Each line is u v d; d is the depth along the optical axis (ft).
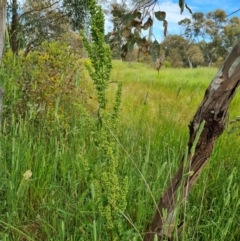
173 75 46.29
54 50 12.14
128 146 9.95
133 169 8.22
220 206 7.48
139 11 6.16
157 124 12.10
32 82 11.32
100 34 4.18
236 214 7.04
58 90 11.50
